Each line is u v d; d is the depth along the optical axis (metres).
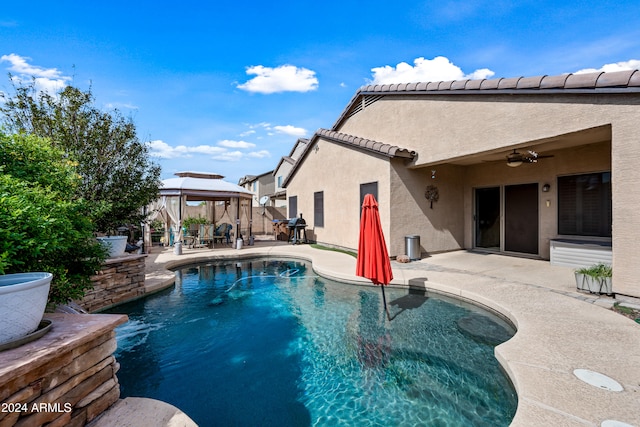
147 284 7.97
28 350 2.25
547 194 9.67
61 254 3.70
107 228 8.09
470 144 8.16
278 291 8.25
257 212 23.70
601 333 4.27
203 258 11.95
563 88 6.04
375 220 6.37
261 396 3.93
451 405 3.61
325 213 14.51
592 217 8.61
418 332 5.45
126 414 2.82
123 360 4.80
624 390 2.97
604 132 6.16
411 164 10.30
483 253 11.38
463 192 12.27
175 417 2.81
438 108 9.17
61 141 7.06
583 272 6.26
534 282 7.21
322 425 3.41
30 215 2.77
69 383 2.50
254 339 5.48
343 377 4.30
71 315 3.01
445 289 7.02
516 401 3.47
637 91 5.05
